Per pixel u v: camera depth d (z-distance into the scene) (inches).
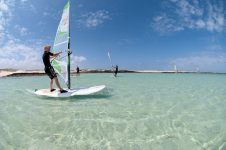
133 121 223.6
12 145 159.3
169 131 195.2
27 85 601.9
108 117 237.1
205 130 199.0
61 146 158.7
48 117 234.8
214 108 296.8
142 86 602.2
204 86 643.5
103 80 868.0
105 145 162.1
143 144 165.5
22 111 261.7
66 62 386.3
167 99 365.7
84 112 258.2
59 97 348.8
